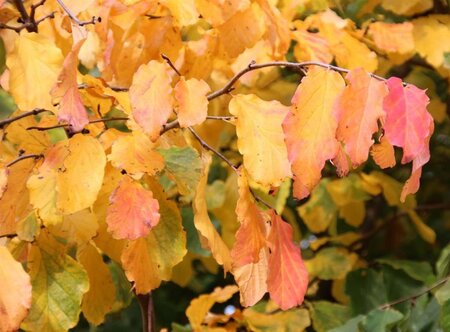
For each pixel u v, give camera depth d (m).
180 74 1.56
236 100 1.46
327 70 1.37
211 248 1.48
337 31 1.88
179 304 2.77
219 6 1.60
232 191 2.06
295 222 2.50
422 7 2.05
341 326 2.04
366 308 2.25
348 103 1.36
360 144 1.36
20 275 1.40
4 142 1.59
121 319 2.71
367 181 2.38
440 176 2.80
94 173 1.44
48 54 1.46
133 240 1.46
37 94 1.45
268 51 1.82
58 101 1.48
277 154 1.43
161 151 1.53
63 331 1.50
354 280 2.28
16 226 1.51
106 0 1.56
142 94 1.41
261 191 1.99
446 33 2.02
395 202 2.40
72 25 1.54
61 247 1.52
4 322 1.39
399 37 1.93
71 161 1.44
